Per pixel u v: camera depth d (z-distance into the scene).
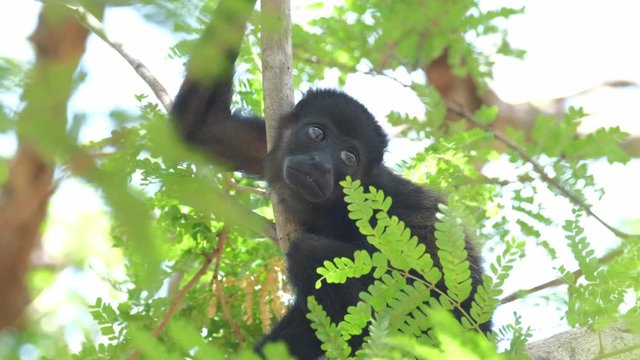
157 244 1.74
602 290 4.21
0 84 1.71
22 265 8.54
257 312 7.77
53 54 2.04
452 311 4.09
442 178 8.09
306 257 6.88
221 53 2.31
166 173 2.21
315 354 6.77
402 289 4.07
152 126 2.13
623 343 4.81
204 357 2.69
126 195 1.74
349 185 4.21
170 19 1.95
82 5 1.99
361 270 4.22
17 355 2.83
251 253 8.02
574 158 8.00
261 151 8.56
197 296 7.66
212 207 2.08
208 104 8.23
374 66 9.55
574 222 4.37
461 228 3.94
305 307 6.83
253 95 9.09
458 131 8.74
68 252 3.55
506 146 8.60
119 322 5.13
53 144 1.72
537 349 5.78
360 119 8.09
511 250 3.94
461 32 9.75
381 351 3.59
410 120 8.53
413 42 9.66
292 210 7.84
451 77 11.62
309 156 7.56
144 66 7.07
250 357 2.91
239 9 2.32
